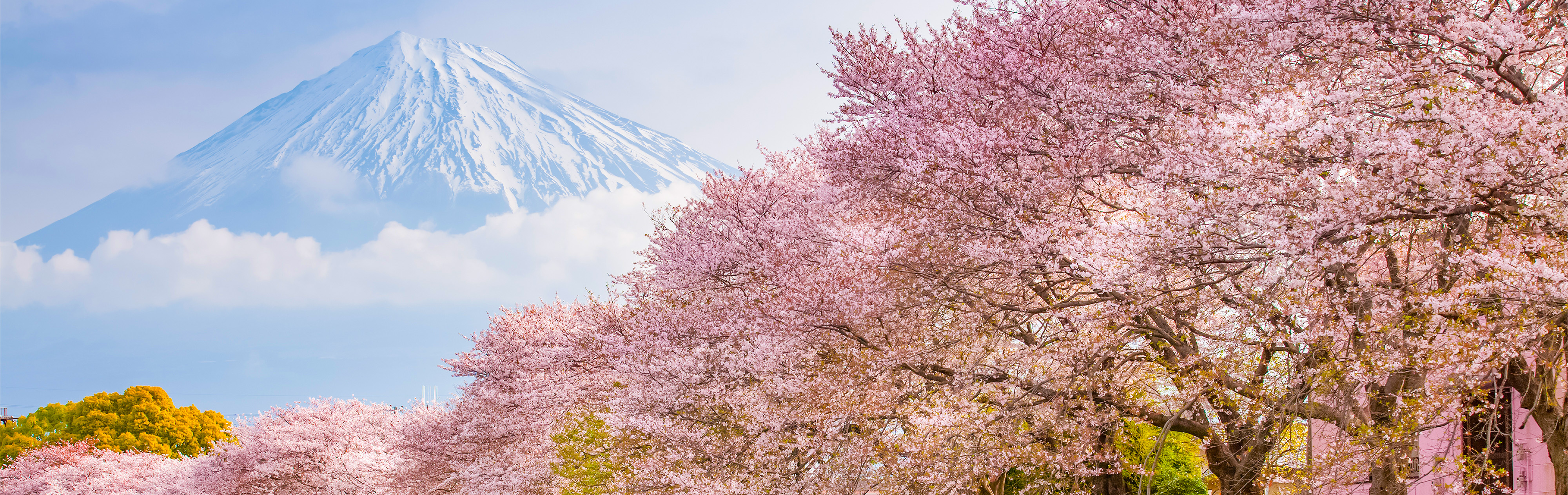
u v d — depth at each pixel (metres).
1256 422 9.54
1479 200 7.47
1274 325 8.80
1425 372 7.92
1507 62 7.91
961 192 10.62
